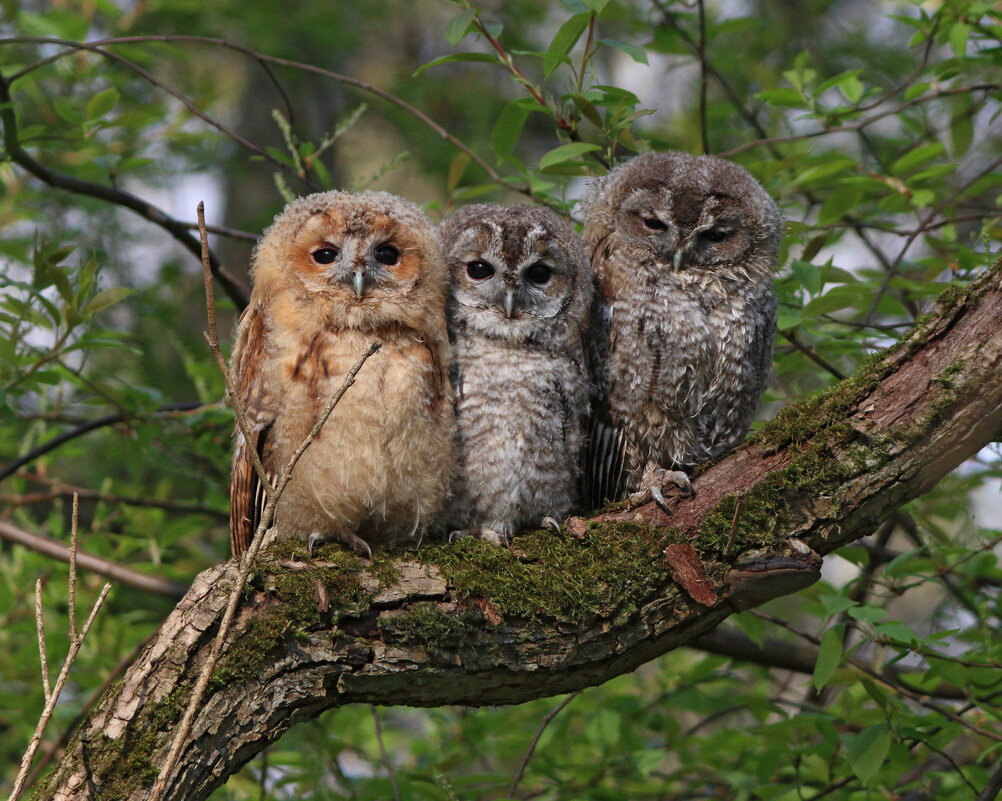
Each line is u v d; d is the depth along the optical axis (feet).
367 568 20.70
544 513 26.61
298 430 23.72
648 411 28.43
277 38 55.42
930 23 32.42
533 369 26.37
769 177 32.30
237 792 33.60
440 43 79.66
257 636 19.60
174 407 36.58
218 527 45.37
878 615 25.02
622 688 39.60
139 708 19.12
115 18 43.73
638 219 28.76
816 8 57.82
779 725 28.89
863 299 30.99
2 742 37.58
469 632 20.57
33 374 29.68
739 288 28.71
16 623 35.99
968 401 20.86
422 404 23.81
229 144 56.29
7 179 38.24
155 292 48.37
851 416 21.83
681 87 66.39
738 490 22.29
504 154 30.40
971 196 35.09
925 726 27.73
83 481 49.16
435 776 23.22
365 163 73.00
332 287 24.30
